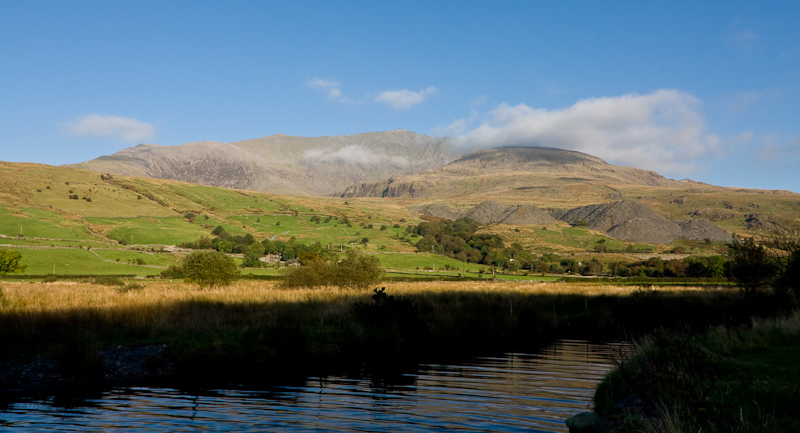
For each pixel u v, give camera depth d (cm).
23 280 8006
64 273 9994
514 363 2045
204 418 1263
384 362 2059
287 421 1229
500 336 2741
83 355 1756
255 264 12794
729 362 1264
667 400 977
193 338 2025
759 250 3156
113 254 13000
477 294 4175
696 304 3697
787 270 3020
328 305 2908
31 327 2044
